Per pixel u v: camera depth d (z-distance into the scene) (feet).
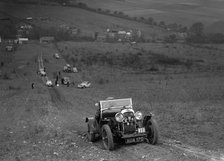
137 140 41.37
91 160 36.60
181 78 308.60
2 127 64.23
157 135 41.16
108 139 40.65
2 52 539.70
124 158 36.83
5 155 41.78
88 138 48.29
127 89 224.94
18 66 394.73
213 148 40.50
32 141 48.70
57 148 43.19
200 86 229.04
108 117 45.01
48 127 59.52
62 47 620.90
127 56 523.29
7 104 109.60
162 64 460.14
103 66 417.28
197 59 527.40
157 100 170.81
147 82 276.41
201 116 64.64
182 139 46.09
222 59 538.47
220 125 55.31
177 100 167.32
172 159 34.99
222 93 180.75
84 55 521.65
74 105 105.70
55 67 393.70
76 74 344.08
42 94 157.79
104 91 212.23
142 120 43.86
